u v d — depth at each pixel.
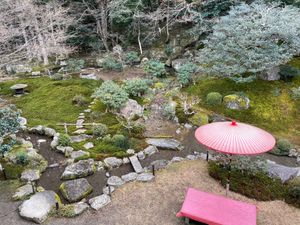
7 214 6.48
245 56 11.16
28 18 16.25
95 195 7.21
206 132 6.46
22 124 10.72
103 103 11.65
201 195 6.43
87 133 9.93
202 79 13.27
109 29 19.73
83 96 13.06
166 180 7.68
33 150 8.94
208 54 11.99
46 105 12.48
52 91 13.89
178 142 9.72
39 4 18.12
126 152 8.95
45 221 6.30
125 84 12.97
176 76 14.94
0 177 7.76
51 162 8.62
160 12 17.17
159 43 18.47
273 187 7.16
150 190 7.32
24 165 8.23
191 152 9.29
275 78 12.10
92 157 8.58
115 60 17.55
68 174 7.83
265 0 13.03
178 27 18.44
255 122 10.61
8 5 15.80
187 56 16.38
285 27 10.52
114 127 10.32
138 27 17.98
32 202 6.66
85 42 19.88
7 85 15.45
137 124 10.50
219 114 11.12
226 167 7.80
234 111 11.08
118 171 8.23
